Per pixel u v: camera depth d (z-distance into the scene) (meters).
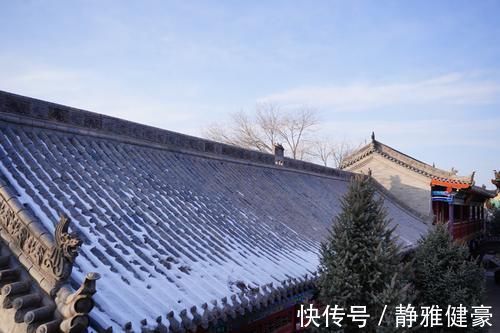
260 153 19.53
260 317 10.81
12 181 7.79
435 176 30.48
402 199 31.42
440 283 15.50
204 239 10.40
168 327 6.28
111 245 7.78
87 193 9.15
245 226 12.81
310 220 16.80
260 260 10.78
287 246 12.92
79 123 11.16
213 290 8.06
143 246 8.44
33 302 4.88
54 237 5.08
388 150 32.31
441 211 34.00
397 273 9.77
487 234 53.25
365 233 10.14
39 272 5.04
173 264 8.31
